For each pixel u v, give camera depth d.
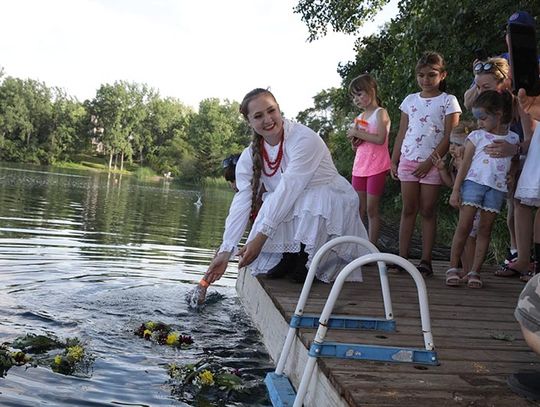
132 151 79.25
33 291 4.94
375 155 4.92
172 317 4.45
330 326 2.97
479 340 2.96
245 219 3.74
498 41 8.91
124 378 3.16
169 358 3.53
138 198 22.50
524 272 4.75
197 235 10.63
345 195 3.95
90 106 78.56
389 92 11.26
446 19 9.31
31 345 3.54
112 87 78.31
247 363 3.52
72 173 50.12
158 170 70.44
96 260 6.73
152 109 83.50
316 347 2.51
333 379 2.34
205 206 21.11
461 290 4.20
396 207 11.54
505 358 2.67
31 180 28.95
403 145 4.62
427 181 4.50
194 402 2.89
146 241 9.07
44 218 11.31
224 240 3.68
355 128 5.03
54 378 3.09
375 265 5.05
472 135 4.20
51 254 6.88
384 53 14.88
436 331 3.09
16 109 69.38
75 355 3.37
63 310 4.42
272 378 2.91
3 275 5.49
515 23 2.74
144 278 5.86
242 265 3.53
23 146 70.81
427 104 4.54
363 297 3.77
